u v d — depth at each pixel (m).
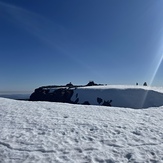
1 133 11.06
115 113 17.58
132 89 62.56
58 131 11.69
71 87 82.12
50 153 8.72
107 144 9.91
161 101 53.62
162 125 13.55
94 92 66.69
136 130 12.20
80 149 9.20
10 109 17.98
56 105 21.58
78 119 14.68
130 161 8.14
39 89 86.69
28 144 9.63
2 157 8.24
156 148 9.47
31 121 13.78
